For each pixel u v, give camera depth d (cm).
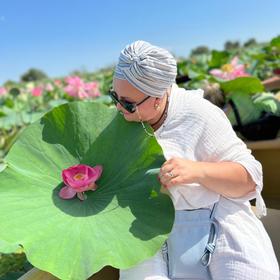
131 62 90
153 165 96
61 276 81
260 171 97
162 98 96
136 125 100
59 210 95
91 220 93
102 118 105
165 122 98
